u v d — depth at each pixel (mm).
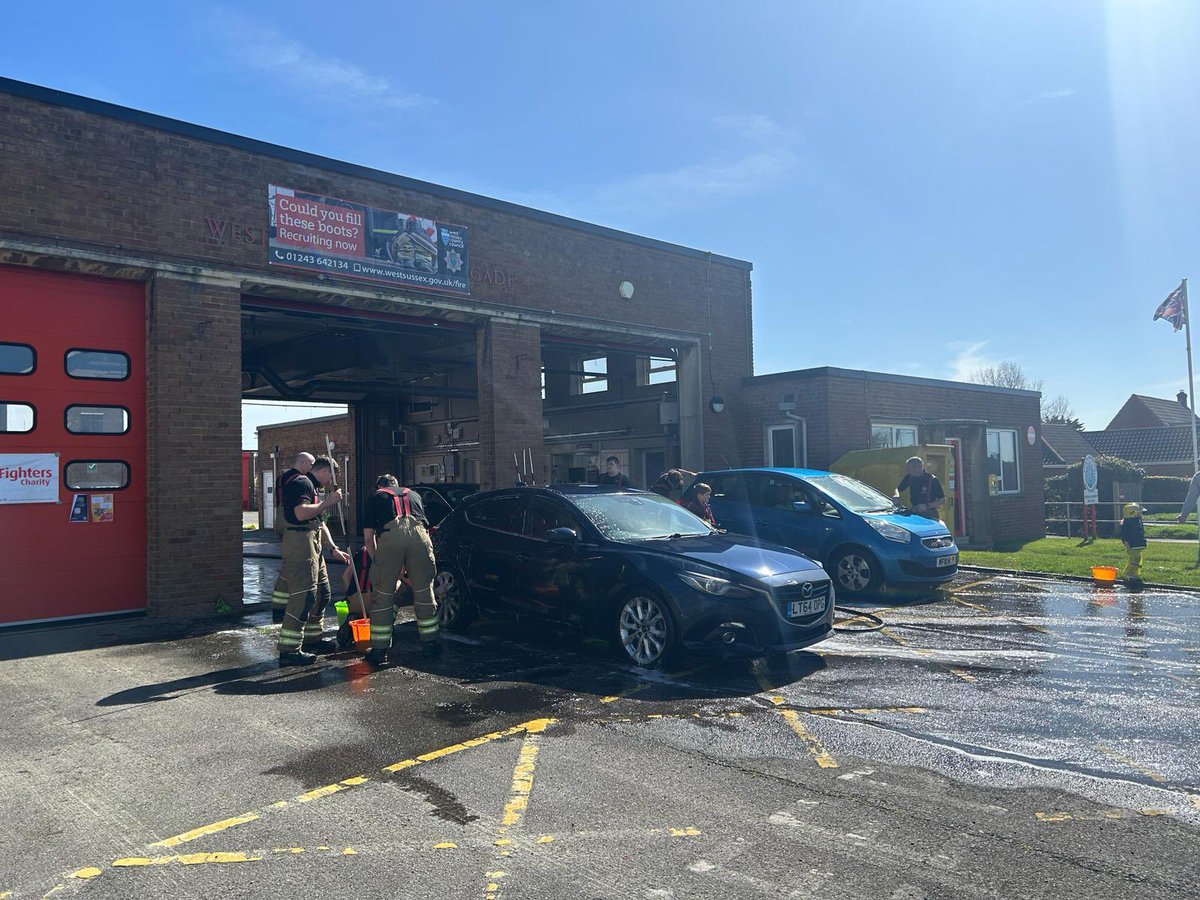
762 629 7031
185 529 10414
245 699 6461
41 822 4242
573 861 3752
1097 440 54125
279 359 19219
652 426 19312
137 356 10539
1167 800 4371
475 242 13742
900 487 12961
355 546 20422
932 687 6613
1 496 9547
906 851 3812
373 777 4789
